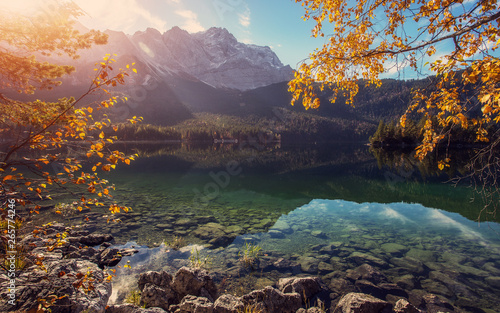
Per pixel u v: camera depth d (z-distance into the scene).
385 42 4.45
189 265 7.49
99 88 3.30
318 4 4.36
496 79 2.59
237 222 11.65
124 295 5.99
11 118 4.40
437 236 9.86
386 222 11.69
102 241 8.92
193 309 5.21
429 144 4.07
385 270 7.28
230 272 7.14
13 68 5.31
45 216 10.75
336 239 9.66
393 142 82.81
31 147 3.29
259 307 5.27
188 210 13.47
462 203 14.78
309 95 4.01
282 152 72.56
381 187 20.28
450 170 27.89
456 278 6.80
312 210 13.86
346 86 4.63
